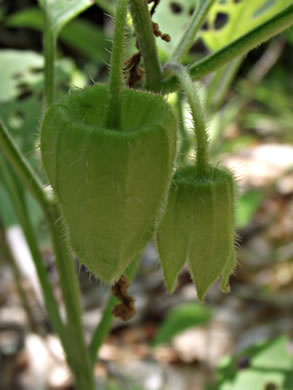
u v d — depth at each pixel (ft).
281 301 0.86
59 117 0.24
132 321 0.86
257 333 0.82
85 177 0.24
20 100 0.56
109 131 0.23
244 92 1.14
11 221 0.54
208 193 0.28
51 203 0.34
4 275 0.89
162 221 0.29
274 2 0.41
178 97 0.38
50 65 0.36
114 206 0.24
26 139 0.53
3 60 0.58
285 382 0.50
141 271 0.92
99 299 0.86
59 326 0.36
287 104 1.15
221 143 0.90
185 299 0.88
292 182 1.13
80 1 0.37
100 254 0.25
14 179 0.36
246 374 0.52
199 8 0.33
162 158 0.24
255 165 1.15
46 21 0.36
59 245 0.34
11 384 0.75
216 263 0.29
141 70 0.32
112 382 0.63
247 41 0.29
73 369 0.37
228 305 0.87
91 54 0.90
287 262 0.93
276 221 1.04
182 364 0.79
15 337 0.80
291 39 0.95
